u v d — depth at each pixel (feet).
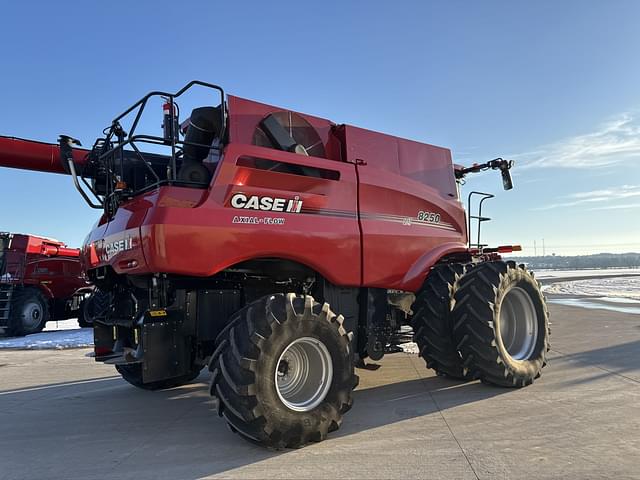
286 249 13.64
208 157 14.99
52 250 48.70
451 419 14.17
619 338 30.32
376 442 12.35
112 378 22.48
